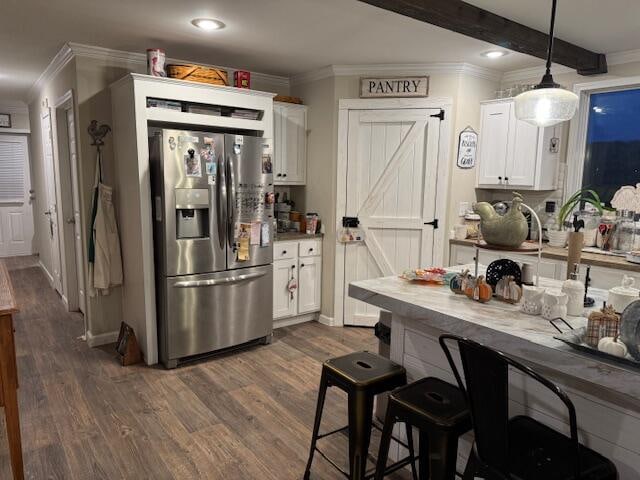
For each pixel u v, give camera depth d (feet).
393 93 13.14
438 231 13.35
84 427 8.45
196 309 11.07
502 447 4.60
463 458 6.62
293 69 13.83
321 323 14.61
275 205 15.38
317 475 7.21
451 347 6.55
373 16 9.25
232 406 9.29
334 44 11.21
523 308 6.16
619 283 10.09
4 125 23.21
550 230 12.30
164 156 10.21
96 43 11.23
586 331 4.88
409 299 6.74
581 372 4.65
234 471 7.29
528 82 13.34
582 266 10.64
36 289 18.15
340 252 14.03
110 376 10.55
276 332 13.69
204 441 8.07
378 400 8.70
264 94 12.05
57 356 11.66
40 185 20.06
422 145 13.21
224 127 11.85
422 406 5.59
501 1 8.32
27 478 7.03
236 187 11.34
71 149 14.16
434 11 7.96
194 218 11.01
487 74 13.46
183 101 11.02
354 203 13.80
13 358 6.42
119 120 11.41
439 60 12.53
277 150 14.10
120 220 12.07
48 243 18.94
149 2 8.61
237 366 11.21
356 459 6.27
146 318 11.01
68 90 12.41
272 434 8.32
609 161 12.23
